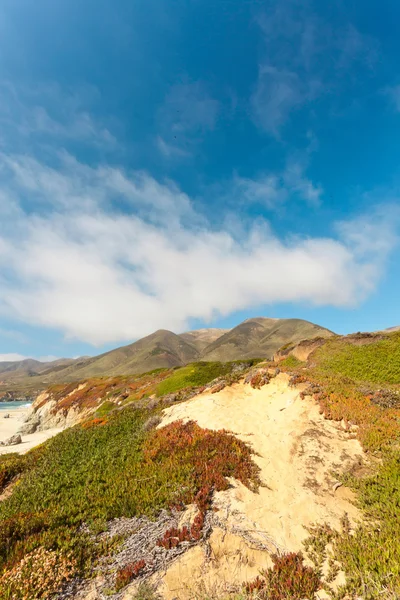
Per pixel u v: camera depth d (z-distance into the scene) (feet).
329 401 58.70
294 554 28.32
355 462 42.27
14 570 26.96
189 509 34.19
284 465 43.04
